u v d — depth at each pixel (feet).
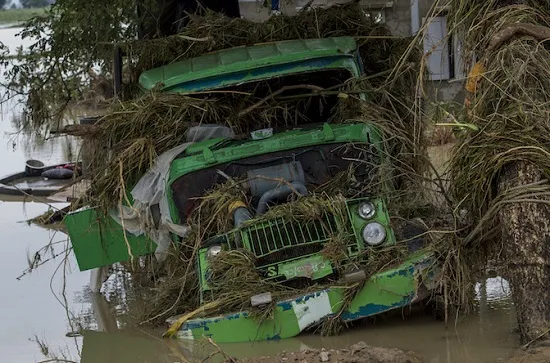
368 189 21.04
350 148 21.57
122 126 22.79
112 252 21.91
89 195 22.50
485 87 18.95
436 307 19.67
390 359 16.10
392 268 18.26
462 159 18.67
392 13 43.47
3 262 29.07
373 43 26.68
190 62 25.12
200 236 20.47
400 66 22.71
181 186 21.25
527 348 16.06
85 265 21.94
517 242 16.83
